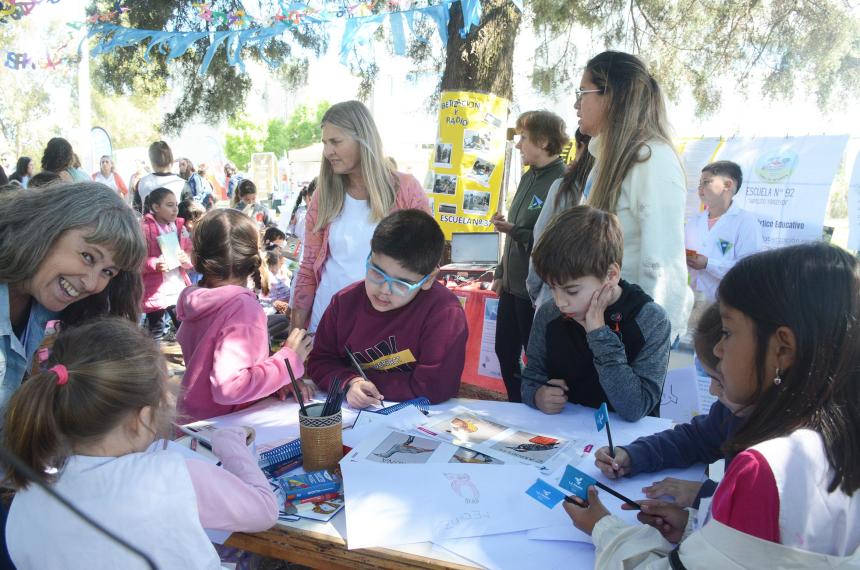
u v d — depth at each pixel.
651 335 1.71
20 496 1.01
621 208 2.12
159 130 7.46
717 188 3.13
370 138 2.51
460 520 1.16
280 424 1.69
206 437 1.43
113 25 4.84
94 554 0.96
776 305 0.83
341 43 3.83
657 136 2.10
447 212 4.85
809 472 0.80
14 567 1.12
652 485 1.31
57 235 1.32
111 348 1.05
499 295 3.85
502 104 4.82
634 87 2.12
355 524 1.14
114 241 1.38
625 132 2.11
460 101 4.73
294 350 1.86
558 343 1.85
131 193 9.15
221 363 1.74
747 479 0.81
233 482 1.12
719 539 0.83
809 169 3.04
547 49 6.08
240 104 7.03
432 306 1.92
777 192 3.10
